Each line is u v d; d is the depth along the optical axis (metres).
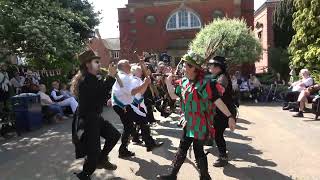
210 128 5.01
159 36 34.81
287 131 9.35
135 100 7.10
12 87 14.00
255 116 12.42
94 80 5.10
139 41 35.12
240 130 9.62
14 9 14.62
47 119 12.02
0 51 15.09
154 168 6.40
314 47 18.30
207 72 5.39
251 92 18.67
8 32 14.76
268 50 32.03
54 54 16.52
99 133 5.20
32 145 8.62
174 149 7.67
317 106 11.16
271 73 28.84
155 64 11.13
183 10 34.16
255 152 7.27
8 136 9.88
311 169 6.13
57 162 7.01
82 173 5.22
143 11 34.97
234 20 22.20
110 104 7.31
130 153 7.12
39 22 14.84
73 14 17.77
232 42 20.34
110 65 5.35
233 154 7.14
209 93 4.88
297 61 19.14
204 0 33.69
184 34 34.28
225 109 4.95
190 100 4.96
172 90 5.50
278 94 18.66
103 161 5.74
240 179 5.71
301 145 7.77
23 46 15.59
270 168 6.22
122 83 6.82
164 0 34.44
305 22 18.67
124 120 6.96
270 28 35.00
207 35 20.47
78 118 5.12
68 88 14.81
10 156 7.61
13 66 16.27
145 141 7.28
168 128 10.09
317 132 9.11
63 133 10.01
